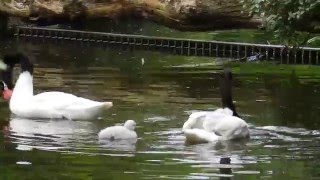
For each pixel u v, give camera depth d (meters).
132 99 13.30
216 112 10.75
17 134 10.67
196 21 17.47
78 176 8.49
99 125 11.41
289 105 12.80
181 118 11.73
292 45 15.00
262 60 18.61
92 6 19.83
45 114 11.96
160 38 21.16
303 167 8.91
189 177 8.46
